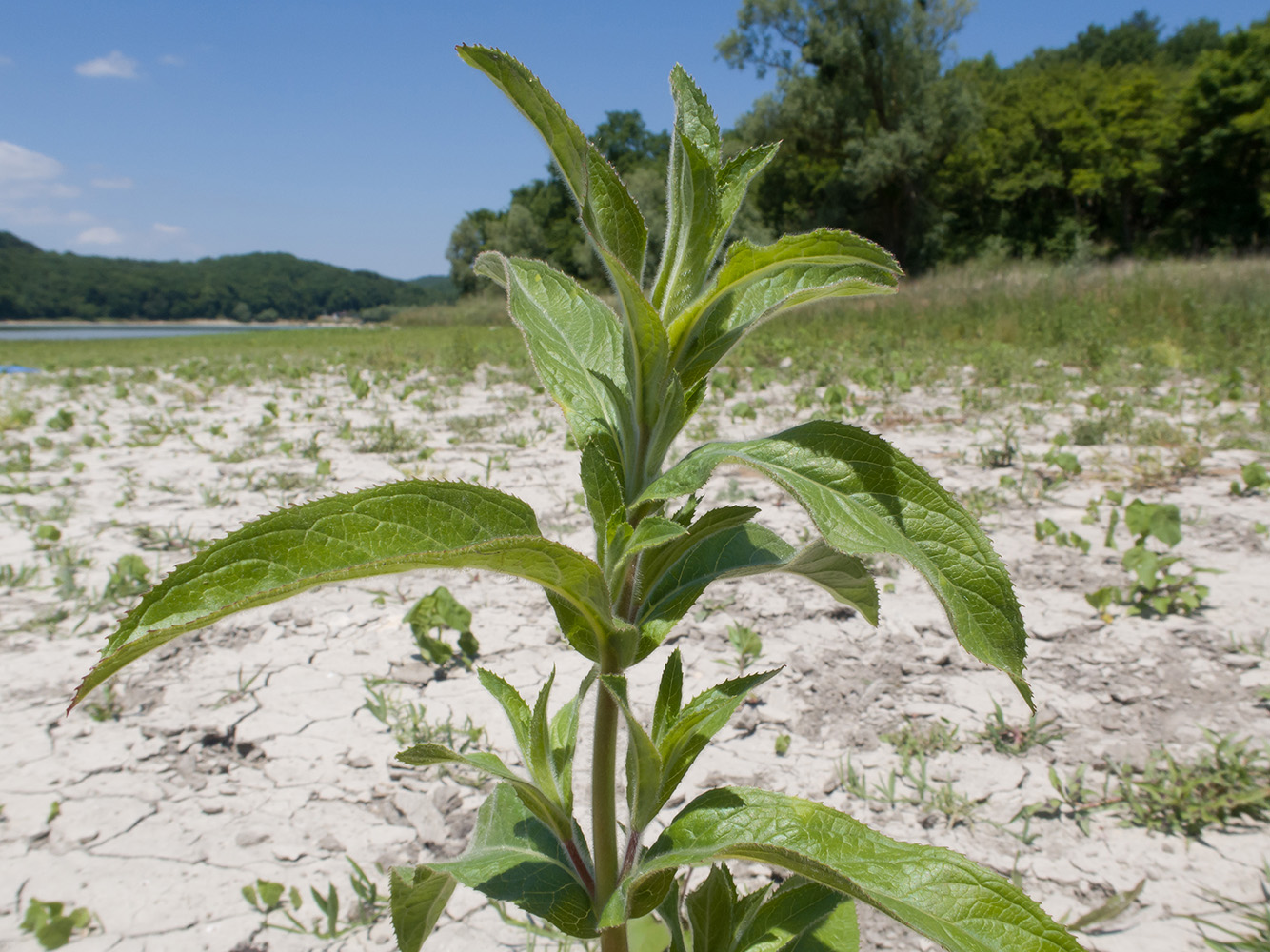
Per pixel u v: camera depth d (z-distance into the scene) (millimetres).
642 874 982
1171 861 2240
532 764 1229
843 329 16141
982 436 6977
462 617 3520
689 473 951
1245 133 38375
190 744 2891
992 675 3225
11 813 2521
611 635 1052
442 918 2139
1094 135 42812
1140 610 3654
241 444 7586
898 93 35375
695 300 1074
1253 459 5902
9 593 4152
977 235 45094
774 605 3926
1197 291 14172
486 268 1365
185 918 2131
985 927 800
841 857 896
